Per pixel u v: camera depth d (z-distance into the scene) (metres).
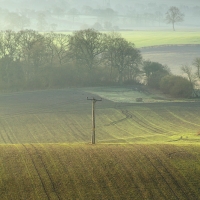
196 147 122.88
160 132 178.25
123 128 185.88
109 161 109.50
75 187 97.44
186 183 100.38
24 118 198.12
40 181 99.06
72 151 116.25
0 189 95.81
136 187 98.25
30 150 116.44
